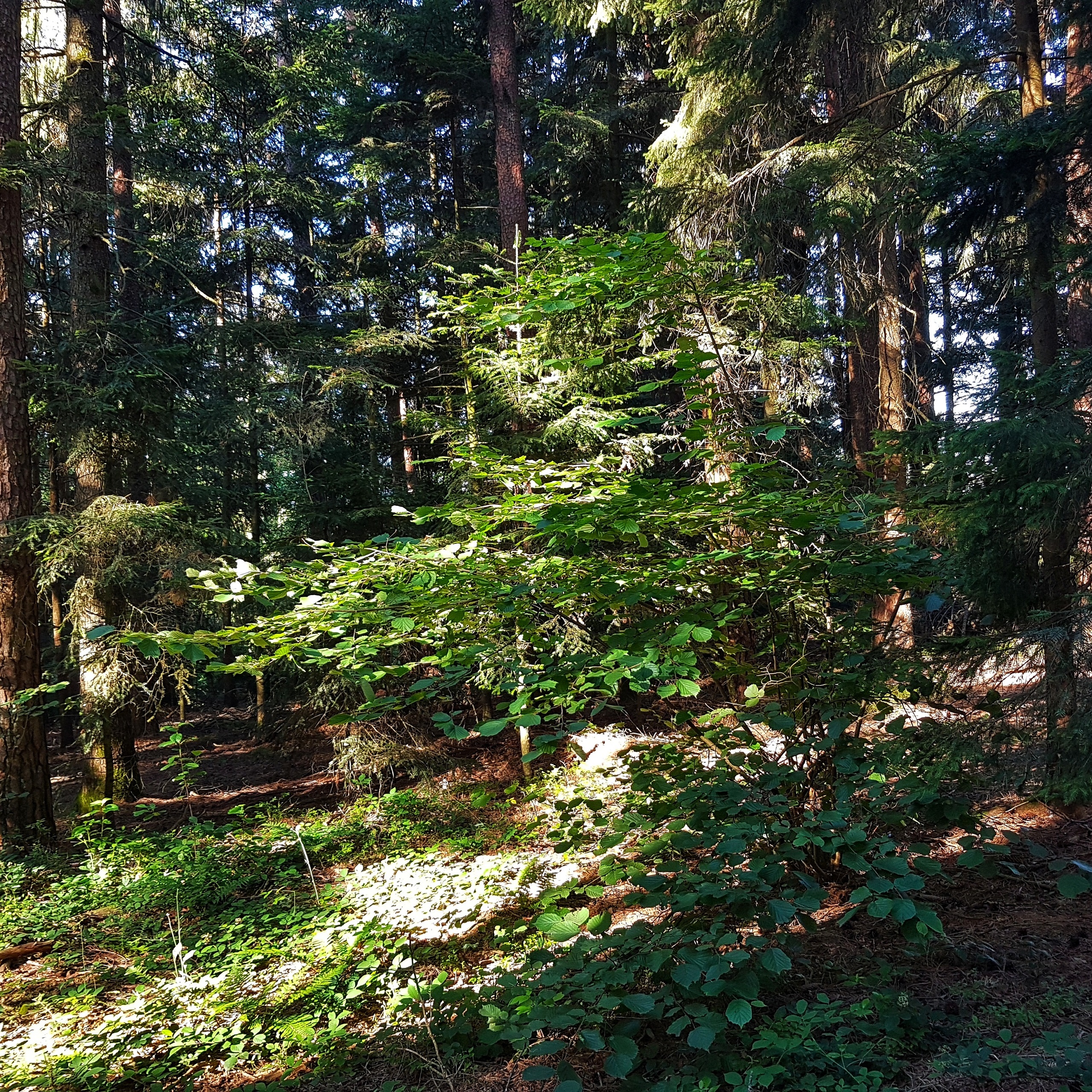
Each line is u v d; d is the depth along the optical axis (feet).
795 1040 9.43
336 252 50.65
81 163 32.48
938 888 15.02
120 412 31.40
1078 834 16.67
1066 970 11.57
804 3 24.50
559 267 16.48
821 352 28.02
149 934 19.71
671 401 35.58
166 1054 13.92
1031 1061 9.07
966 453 14.43
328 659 11.27
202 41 42.52
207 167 47.01
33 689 24.59
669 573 12.29
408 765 31.42
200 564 28.30
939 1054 9.68
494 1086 10.97
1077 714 12.43
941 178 17.72
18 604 27.22
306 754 39.40
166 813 33.96
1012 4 28.43
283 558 33.04
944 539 15.92
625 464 26.58
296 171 55.31
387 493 37.93
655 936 10.21
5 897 22.09
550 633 20.06
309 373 37.81
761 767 11.00
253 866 23.85
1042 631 12.48
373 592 12.25
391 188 56.90
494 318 17.52
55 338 33.04
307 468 38.96
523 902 17.63
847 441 40.34
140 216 46.88
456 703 36.27
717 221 28.81
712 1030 8.47
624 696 33.45
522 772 32.19
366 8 58.59
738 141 29.68
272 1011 14.53
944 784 12.22
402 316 50.16
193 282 39.52
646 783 11.66
